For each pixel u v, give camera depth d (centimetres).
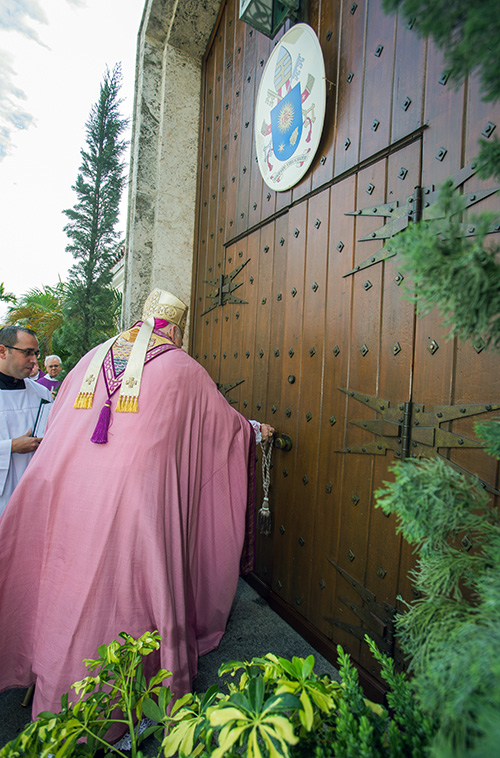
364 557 178
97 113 431
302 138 221
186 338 392
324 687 82
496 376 131
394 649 163
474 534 130
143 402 164
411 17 54
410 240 57
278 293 250
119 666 103
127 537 151
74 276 439
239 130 309
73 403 174
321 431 207
